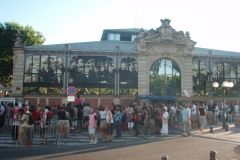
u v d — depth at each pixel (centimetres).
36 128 1578
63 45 3484
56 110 1855
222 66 3631
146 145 1349
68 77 3238
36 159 998
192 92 3488
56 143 1413
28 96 3133
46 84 3189
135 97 3322
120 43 3997
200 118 1956
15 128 1335
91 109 1436
